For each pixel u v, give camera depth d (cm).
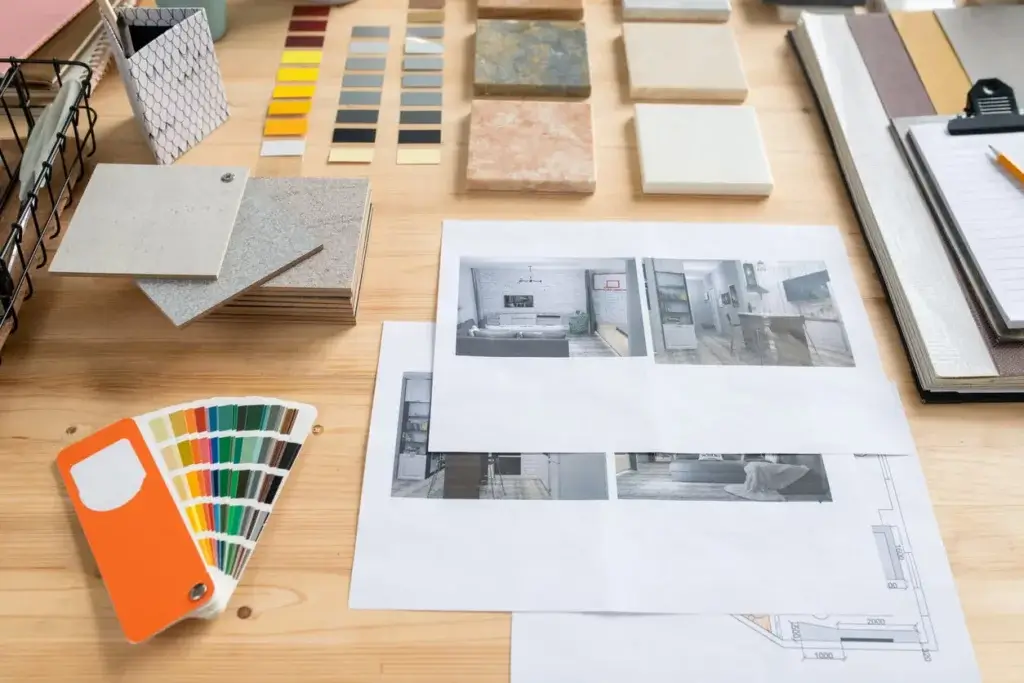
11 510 58
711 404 64
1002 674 53
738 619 55
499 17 93
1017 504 60
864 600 56
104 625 53
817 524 59
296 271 65
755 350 67
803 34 90
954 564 57
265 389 64
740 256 73
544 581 56
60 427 62
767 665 53
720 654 53
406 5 95
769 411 64
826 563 57
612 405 64
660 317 69
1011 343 66
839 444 62
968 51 87
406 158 80
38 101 79
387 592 55
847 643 54
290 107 83
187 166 70
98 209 67
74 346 66
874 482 61
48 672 52
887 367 67
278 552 56
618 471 61
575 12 92
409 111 84
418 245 73
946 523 59
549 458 61
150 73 71
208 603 53
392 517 58
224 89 82
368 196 71
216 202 68
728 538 58
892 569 57
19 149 77
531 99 85
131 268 63
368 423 63
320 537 57
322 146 80
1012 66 85
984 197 73
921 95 83
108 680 51
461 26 93
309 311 67
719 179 77
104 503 57
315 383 65
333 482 60
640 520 58
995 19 90
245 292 64
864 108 82
